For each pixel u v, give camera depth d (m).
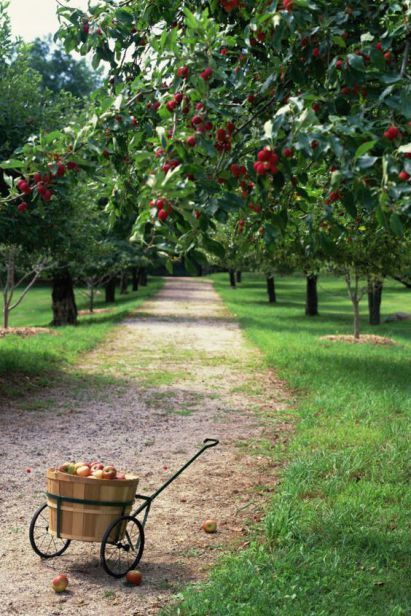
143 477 8.41
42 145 4.93
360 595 5.08
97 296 53.19
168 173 3.74
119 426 11.17
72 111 15.48
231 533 6.59
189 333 25.84
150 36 6.52
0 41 14.50
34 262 25.69
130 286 66.31
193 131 4.50
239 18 5.73
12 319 39.25
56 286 28.72
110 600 5.20
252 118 4.93
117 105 5.18
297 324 31.80
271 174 4.25
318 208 5.05
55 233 14.46
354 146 3.89
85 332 24.19
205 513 7.14
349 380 14.87
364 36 4.50
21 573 5.67
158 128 4.25
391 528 6.57
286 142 3.96
